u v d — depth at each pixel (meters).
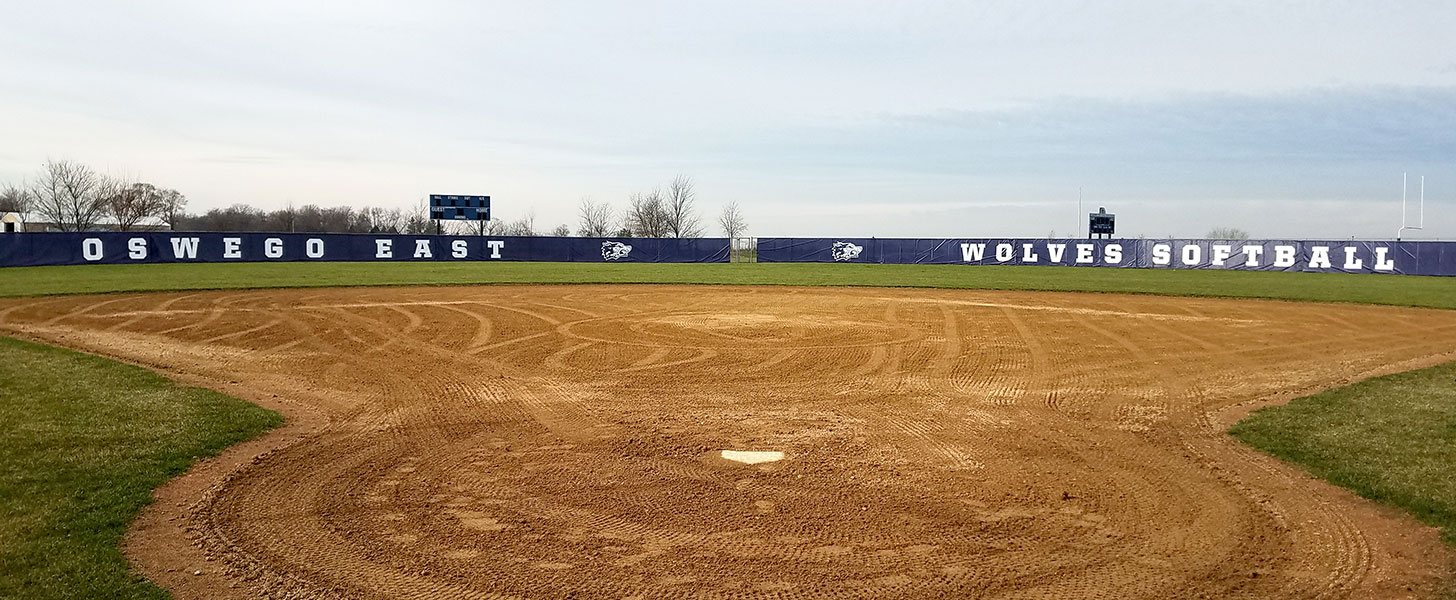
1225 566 5.78
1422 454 8.17
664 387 11.62
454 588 5.42
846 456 8.36
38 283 26.48
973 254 46.19
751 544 6.13
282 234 43.44
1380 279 33.28
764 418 9.91
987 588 5.43
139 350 14.16
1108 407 10.57
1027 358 14.09
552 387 11.56
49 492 6.86
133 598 5.17
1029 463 8.16
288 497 7.08
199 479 7.46
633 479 7.61
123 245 39.22
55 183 62.03
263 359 13.53
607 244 47.94
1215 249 41.25
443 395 11.04
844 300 23.27
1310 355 14.51
